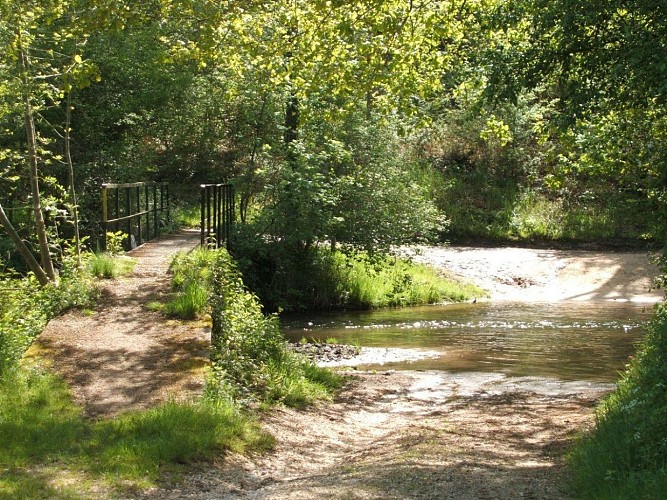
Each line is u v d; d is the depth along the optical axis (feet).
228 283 46.11
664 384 27.02
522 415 36.52
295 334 62.85
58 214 63.72
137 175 84.17
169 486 24.26
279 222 73.20
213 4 44.01
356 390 42.39
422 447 29.48
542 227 104.06
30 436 27.12
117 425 28.32
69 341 37.76
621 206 53.57
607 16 32.94
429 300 80.33
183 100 92.94
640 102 34.78
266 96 84.94
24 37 48.39
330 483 24.41
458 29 43.68
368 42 42.22
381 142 77.36
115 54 79.46
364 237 75.77
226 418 29.86
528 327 65.05
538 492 22.89
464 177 113.19
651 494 20.47
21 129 73.46
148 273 50.11
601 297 82.12
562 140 42.04
